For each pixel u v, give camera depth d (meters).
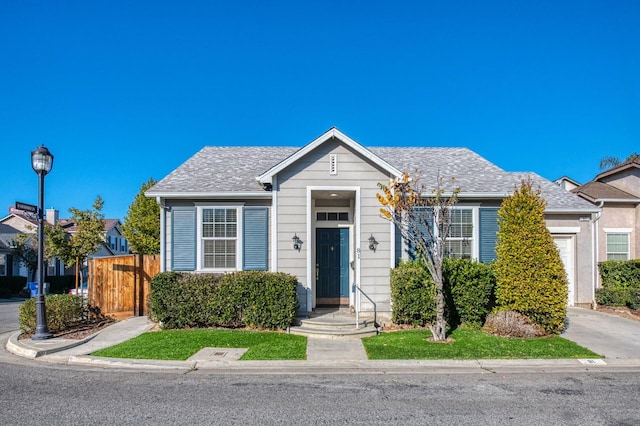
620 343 10.39
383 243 12.71
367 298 12.58
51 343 10.34
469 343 10.21
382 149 18.16
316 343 10.45
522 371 8.51
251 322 11.77
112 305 14.02
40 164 11.02
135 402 6.52
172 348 9.84
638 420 5.86
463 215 14.02
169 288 11.92
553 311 11.18
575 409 6.28
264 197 13.51
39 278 10.95
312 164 12.88
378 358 9.16
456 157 17.33
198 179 14.36
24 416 5.92
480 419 5.87
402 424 5.68
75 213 16.97
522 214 11.59
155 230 29.20
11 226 38.09
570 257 15.68
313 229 14.01
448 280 11.89
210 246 13.62
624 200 16.86
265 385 7.46
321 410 6.20
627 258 17.08
